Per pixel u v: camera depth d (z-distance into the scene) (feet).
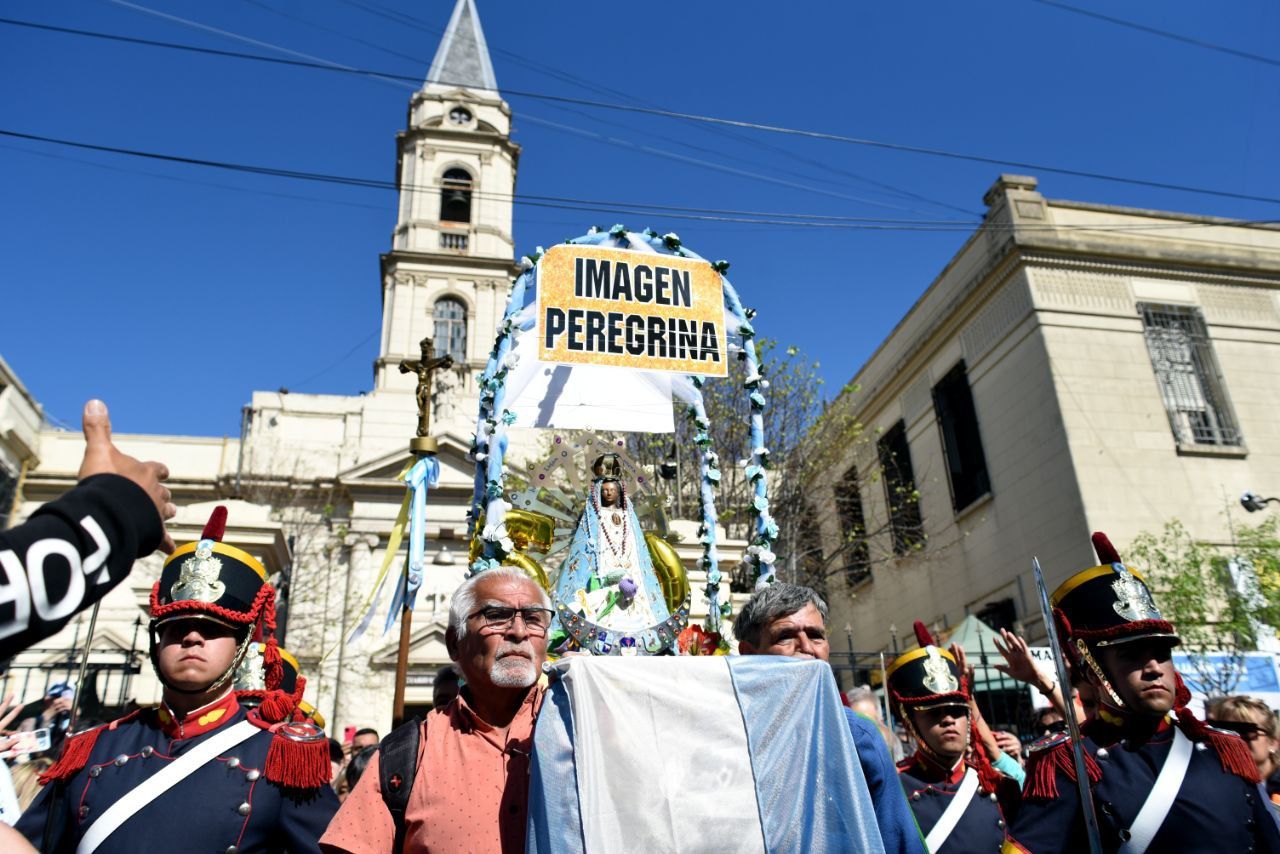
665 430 20.80
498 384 18.71
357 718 73.31
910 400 82.69
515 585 11.19
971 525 72.23
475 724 10.76
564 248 19.86
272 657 12.40
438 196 106.22
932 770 15.26
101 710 44.62
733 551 53.72
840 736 10.10
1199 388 66.44
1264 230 73.20
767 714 10.06
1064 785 11.79
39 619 4.53
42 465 85.15
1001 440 68.80
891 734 20.75
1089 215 70.13
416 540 22.90
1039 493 64.13
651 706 9.81
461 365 95.30
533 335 19.95
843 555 85.10
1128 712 11.99
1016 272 67.56
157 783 10.49
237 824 10.51
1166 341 67.26
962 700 14.99
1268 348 68.85
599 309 19.57
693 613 49.96
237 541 35.60
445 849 9.61
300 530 82.28
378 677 74.90
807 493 69.15
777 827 9.44
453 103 112.88
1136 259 68.28
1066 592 12.81
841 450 71.67
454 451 82.38
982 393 71.46
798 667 10.48
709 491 21.09
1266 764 15.99
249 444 89.86
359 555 81.35
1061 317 65.51
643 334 19.69
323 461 90.48
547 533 18.98
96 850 10.07
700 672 10.20
